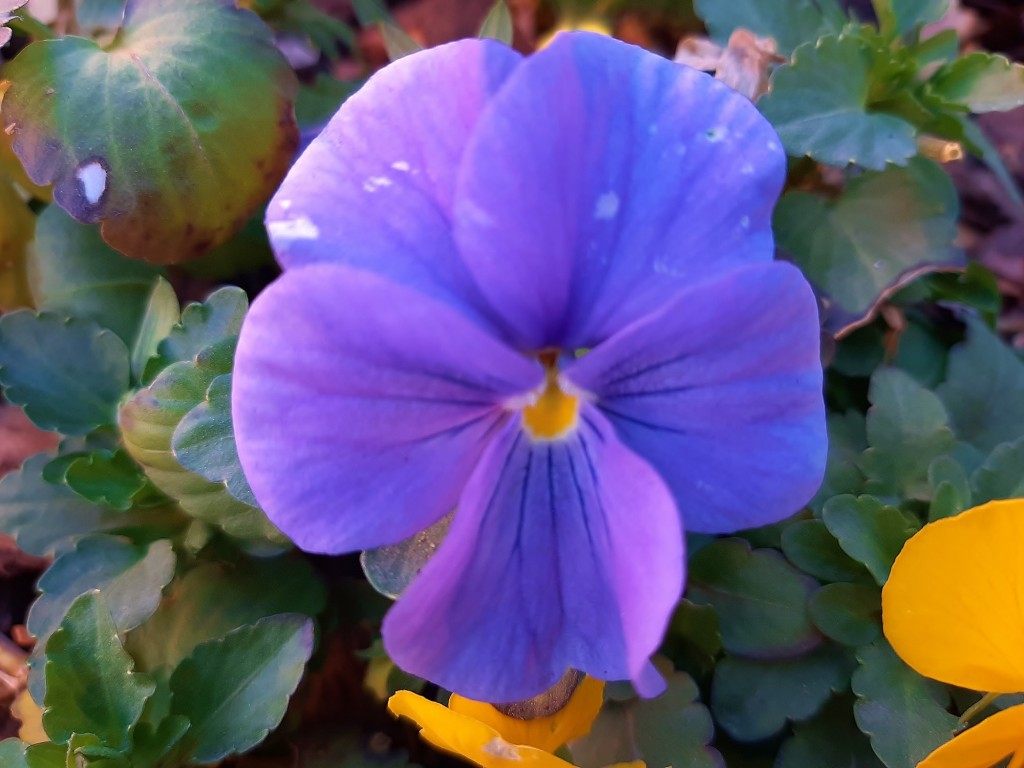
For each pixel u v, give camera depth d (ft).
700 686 0.45
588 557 0.32
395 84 0.31
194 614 0.46
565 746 0.42
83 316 0.53
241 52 0.49
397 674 0.47
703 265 0.31
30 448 0.59
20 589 0.58
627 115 0.31
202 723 0.41
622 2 0.64
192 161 0.48
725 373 0.31
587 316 0.31
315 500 0.30
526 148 0.29
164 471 0.42
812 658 0.43
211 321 0.45
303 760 0.47
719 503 0.33
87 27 0.53
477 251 0.29
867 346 0.53
